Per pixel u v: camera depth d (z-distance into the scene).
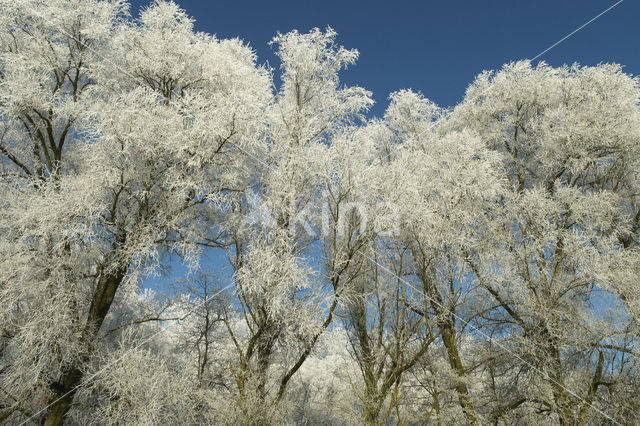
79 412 8.94
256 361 8.48
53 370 8.38
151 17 10.44
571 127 10.49
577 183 11.88
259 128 9.15
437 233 8.85
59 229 8.24
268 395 8.59
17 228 8.75
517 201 10.48
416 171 10.20
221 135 8.66
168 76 10.59
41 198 8.38
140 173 8.88
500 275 9.52
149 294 12.41
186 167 9.23
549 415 9.40
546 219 9.86
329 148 9.27
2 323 8.12
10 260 8.05
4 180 9.68
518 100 12.99
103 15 10.13
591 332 9.21
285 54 10.80
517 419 9.50
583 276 8.91
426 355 8.80
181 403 8.54
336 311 8.73
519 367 10.09
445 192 9.61
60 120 10.77
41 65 9.73
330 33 10.75
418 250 9.38
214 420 7.88
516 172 13.16
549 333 8.98
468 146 10.73
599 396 8.96
